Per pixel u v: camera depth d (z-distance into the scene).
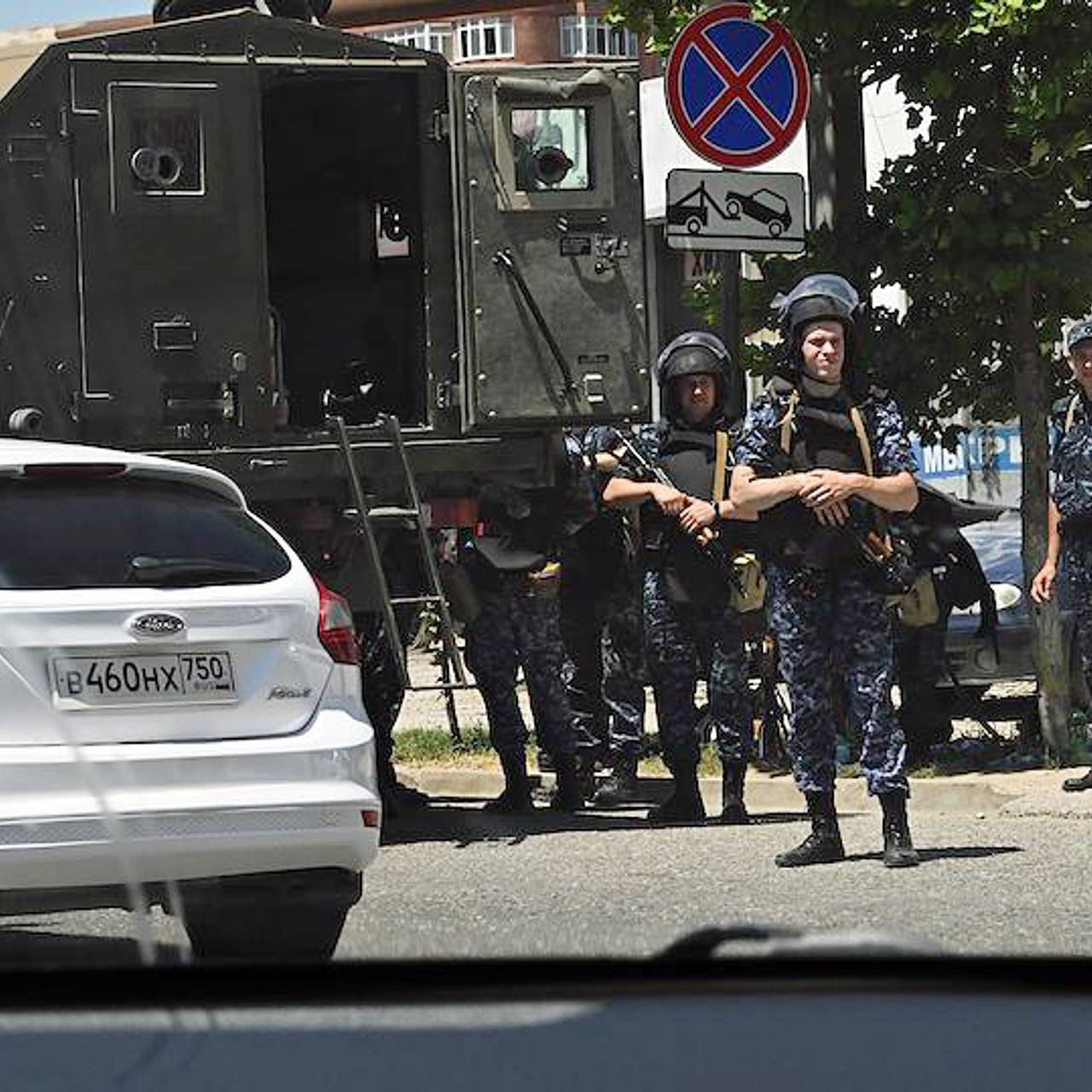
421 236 40.25
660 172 90.56
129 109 37.00
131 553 23.84
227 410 37.50
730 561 37.69
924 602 42.03
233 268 37.53
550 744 41.06
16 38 40.44
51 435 36.59
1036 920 27.05
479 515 39.41
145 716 23.38
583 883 30.94
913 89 42.69
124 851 22.88
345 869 24.38
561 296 39.03
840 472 31.39
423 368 40.09
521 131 38.94
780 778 41.81
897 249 43.09
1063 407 39.75
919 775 41.69
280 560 24.98
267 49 38.09
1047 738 41.97
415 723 57.12
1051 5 40.00
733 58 39.34
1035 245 41.34
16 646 22.88
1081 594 39.06
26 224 36.56
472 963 13.00
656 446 38.88
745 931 13.15
